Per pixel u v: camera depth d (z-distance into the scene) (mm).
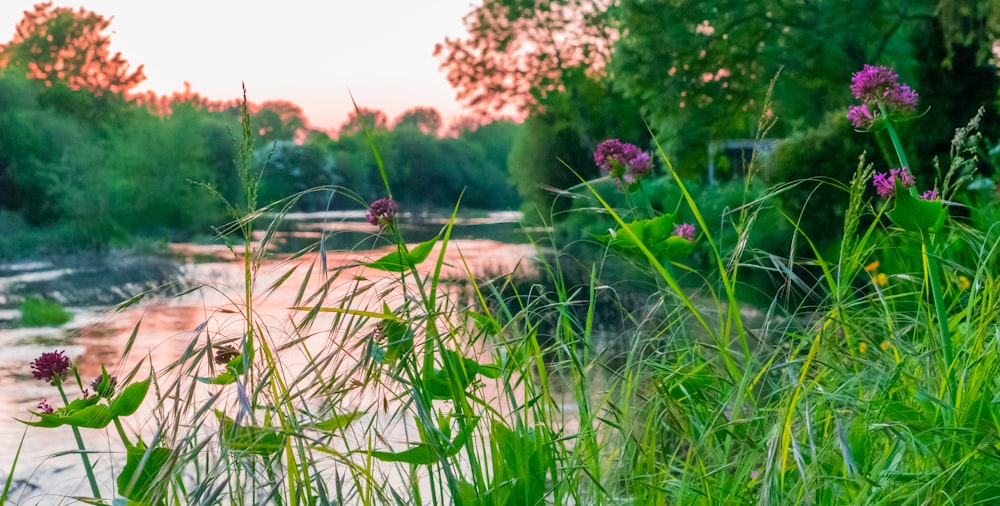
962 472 1164
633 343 1401
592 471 1267
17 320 15211
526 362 1266
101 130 56500
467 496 1210
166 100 59594
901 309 1766
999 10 10812
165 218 48406
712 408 1429
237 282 16422
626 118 34344
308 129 96000
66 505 1226
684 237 1734
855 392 1277
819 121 18656
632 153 1776
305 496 1134
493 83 40719
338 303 1215
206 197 49156
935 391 1291
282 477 1062
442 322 1277
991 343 1320
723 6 18609
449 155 86375
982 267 1408
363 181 79625
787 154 10461
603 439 1370
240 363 1124
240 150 1091
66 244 39875
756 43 18609
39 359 1238
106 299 18797
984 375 1266
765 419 1237
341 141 83250
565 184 39094
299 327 1099
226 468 1013
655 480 1248
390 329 1172
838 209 9805
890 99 1599
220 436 1003
